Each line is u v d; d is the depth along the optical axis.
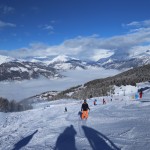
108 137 12.49
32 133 16.88
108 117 20.17
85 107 20.88
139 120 16.58
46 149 11.59
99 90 153.00
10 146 13.73
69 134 14.51
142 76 185.12
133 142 10.98
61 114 29.66
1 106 113.69
